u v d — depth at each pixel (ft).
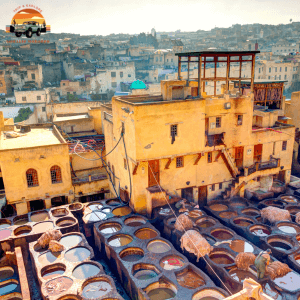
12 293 76.38
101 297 63.26
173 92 104.94
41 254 79.61
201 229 88.17
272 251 79.56
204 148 98.73
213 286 65.62
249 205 102.99
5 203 106.93
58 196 112.78
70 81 268.21
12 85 254.68
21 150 102.42
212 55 97.66
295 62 321.73
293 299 62.75
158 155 92.38
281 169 115.65
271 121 115.03
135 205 97.30
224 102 100.17
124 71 285.84
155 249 80.84
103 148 123.85
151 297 66.44
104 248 85.61
